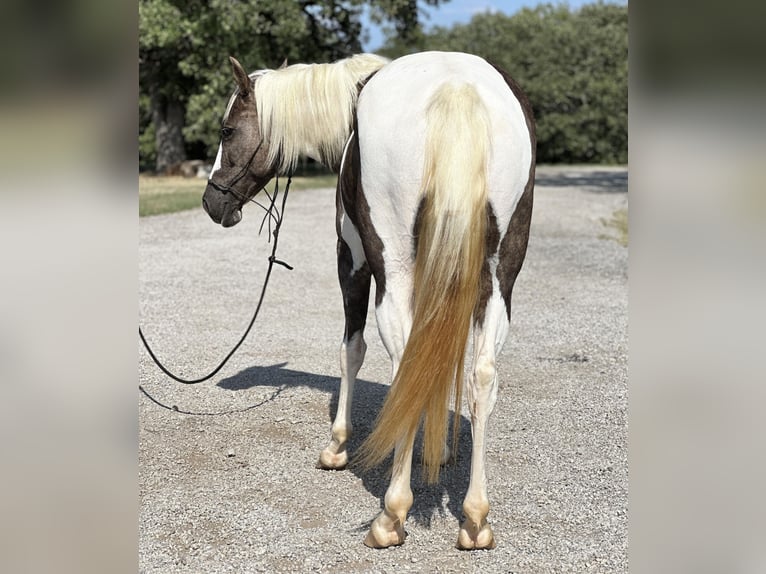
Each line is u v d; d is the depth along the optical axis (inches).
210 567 112.9
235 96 147.4
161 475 146.2
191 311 286.0
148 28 779.4
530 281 351.3
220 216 153.2
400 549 117.9
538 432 169.6
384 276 111.4
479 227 99.0
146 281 337.1
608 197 764.0
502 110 106.0
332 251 418.6
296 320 275.7
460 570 111.7
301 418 177.9
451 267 99.0
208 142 868.0
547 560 114.9
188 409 184.1
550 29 1521.9
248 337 252.2
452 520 127.4
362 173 110.9
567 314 287.9
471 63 113.2
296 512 131.0
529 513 130.6
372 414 180.9
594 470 149.1
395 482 115.3
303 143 143.3
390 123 106.6
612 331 263.3
